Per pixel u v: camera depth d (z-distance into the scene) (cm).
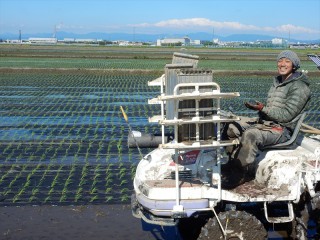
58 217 693
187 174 518
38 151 1119
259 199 496
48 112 1648
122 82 2620
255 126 525
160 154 544
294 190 503
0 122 1466
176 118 456
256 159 540
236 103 1858
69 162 1024
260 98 2002
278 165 516
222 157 557
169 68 492
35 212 714
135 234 632
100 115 1606
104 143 1207
